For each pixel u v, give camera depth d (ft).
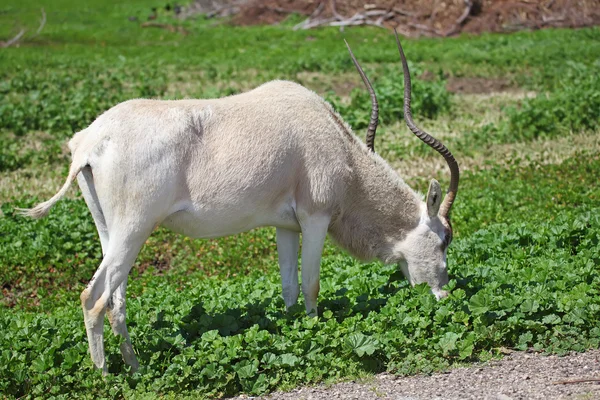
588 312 23.09
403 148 48.06
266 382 21.30
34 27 105.70
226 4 112.27
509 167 43.37
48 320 25.23
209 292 28.48
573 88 53.01
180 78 70.95
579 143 47.70
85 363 22.00
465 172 43.29
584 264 26.78
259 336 22.53
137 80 70.18
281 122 23.26
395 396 20.31
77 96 57.98
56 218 37.01
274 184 23.17
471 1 95.76
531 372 21.15
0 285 33.32
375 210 25.49
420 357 21.98
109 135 21.62
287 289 25.62
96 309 21.45
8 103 58.13
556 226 30.55
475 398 19.90
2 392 21.53
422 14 96.58
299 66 74.23
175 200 22.21
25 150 49.90
